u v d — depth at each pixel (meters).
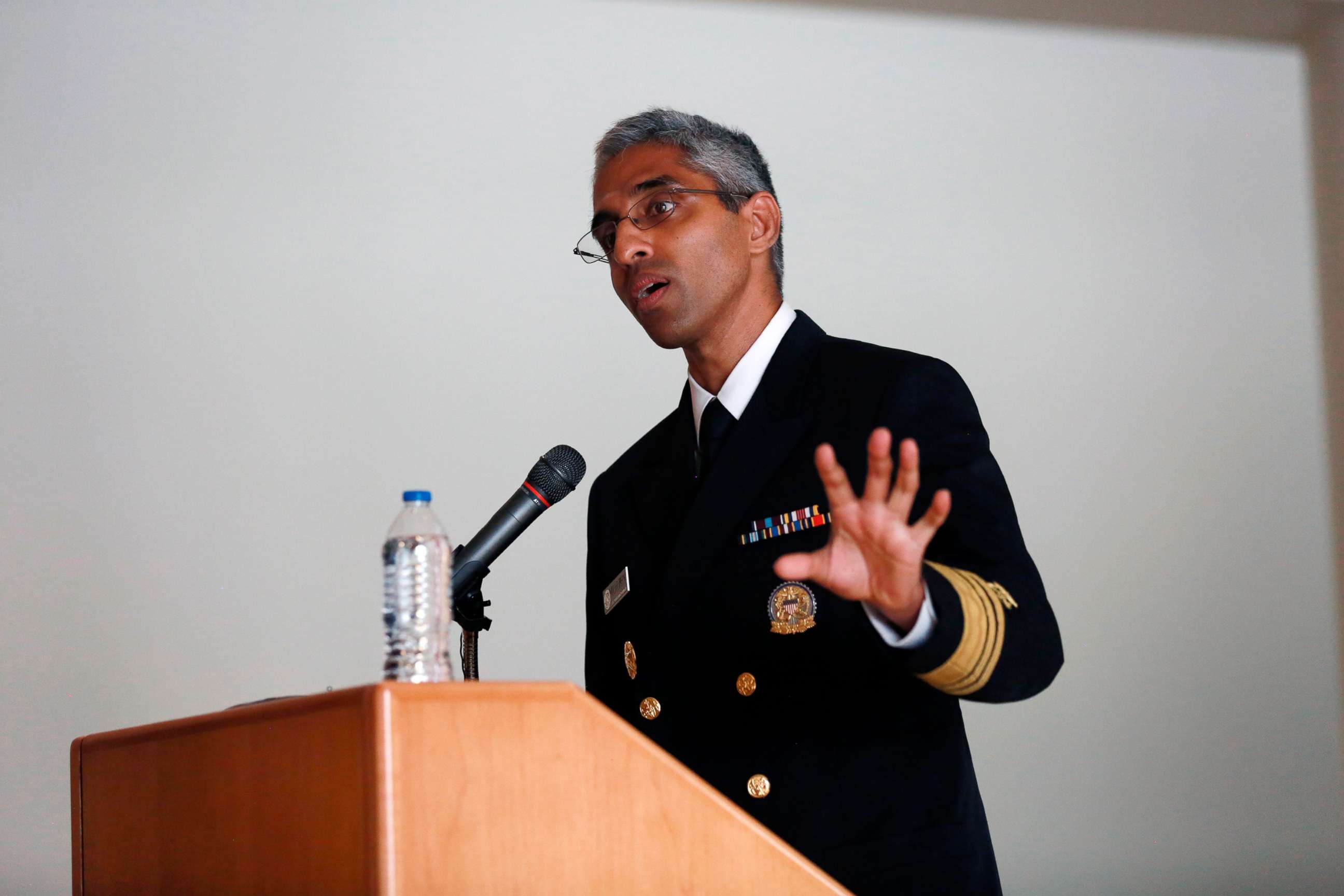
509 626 12.27
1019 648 3.76
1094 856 12.93
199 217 12.24
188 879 3.45
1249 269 14.26
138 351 11.95
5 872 11.02
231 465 11.98
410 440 12.34
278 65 12.59
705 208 5.34
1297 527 13.92
